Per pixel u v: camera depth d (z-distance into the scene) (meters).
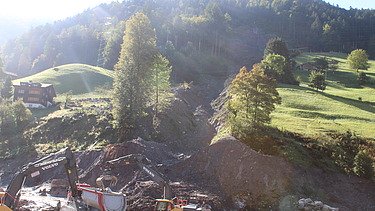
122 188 38.50
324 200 35.88
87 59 160.12
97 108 73.12
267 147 40.16
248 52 160.62
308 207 33.91
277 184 35.91
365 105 72.56
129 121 60.94
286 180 36.25
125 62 63.09
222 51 153.75
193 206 26.08
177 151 59.94
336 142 44.88
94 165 46.84
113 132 61.91
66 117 68.00
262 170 36.69
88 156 51.38
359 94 84.81
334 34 192.12
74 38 168.12
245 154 38.06
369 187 38.28
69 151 25.16
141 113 62.91
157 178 26.53
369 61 146.38
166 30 154.12
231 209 34.38
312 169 38.81
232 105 45.81
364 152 40.25
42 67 156.88
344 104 70.94
